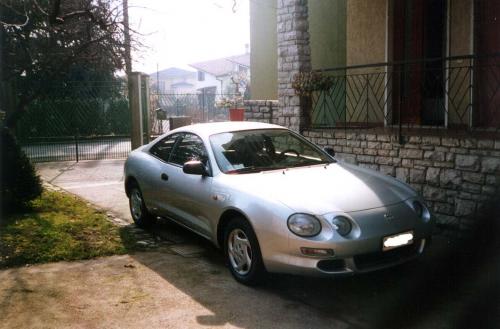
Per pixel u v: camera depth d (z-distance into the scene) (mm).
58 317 4543
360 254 4648
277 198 4934
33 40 9727
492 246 5996
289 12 8969
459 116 7750
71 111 21266
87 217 8031
